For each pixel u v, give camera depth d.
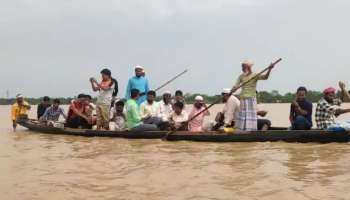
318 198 4.81
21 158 7.89
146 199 4.95
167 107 12.19
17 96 14.26
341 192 5.02
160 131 10.51
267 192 5.11
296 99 10.35
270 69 10.01
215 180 5.77
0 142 10.53
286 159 7.23
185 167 6.68
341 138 9.20
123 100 12.30
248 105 10.19
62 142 10.31
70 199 5.00
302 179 5.71
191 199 4.91
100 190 5.37
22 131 13.82
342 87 10.02
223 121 10.90
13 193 5.31
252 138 9.65
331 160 7.05
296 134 9.43
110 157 7.77
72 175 6.25
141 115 11.67
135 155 7.95
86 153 8.34
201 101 11.20
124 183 5.70
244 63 10.33
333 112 9.91
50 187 5.56
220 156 7.70
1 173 6.50
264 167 6.57
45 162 7.40
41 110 14.76
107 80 12.12
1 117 24.56
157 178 5.95
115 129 11.92
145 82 12.51
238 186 5.43
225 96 10.77
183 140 10.12
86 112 12.80
